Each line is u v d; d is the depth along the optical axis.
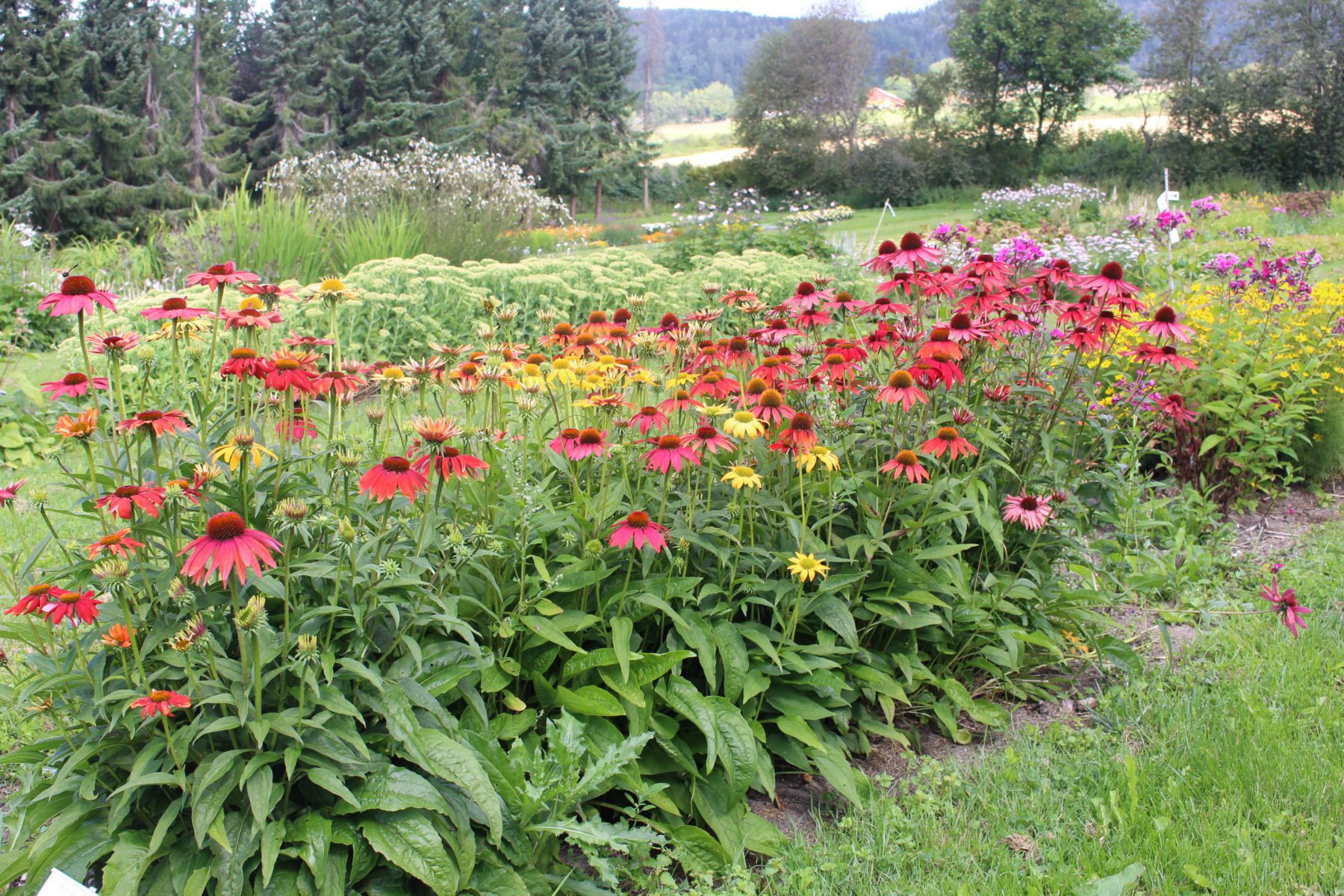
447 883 2.06
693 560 3.10
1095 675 3.86
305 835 2.06
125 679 2.14
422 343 7.55
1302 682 3.56
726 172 45.25
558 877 2.44
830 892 2.49
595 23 42.53
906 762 3.19
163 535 2.24
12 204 24.36
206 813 1.94
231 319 2.54
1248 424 5.49
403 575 2.36
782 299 9.73
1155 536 4.98
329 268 10.16
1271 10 33.03
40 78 25.72
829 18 42.50
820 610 2.98
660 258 14.64
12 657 3.23
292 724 2.06
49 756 2.23
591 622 2.72
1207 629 4.16
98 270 11.16
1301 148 32.34
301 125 35.44
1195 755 3.07
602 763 2.43
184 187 28.66
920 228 23.50
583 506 2.94
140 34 27.89
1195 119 34.38
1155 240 12.79
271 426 2.79
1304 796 2.87
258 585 2.12
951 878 2.56
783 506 3.07
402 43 37.19
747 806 2.86
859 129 43.81
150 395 3.47
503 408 3.39
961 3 41.75
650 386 3.47
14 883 2.22
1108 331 3.69
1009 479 3.71
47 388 2.45
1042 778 3.01
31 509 4.89
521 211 15.69
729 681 2.79
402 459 2.30
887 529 3.43
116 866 1.96
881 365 3.87
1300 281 6.56
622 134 44.78
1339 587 4.47
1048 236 16.34
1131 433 4.85
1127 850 2.65
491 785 2.19
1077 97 40.09
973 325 3.42
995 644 3.46
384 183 13.58
